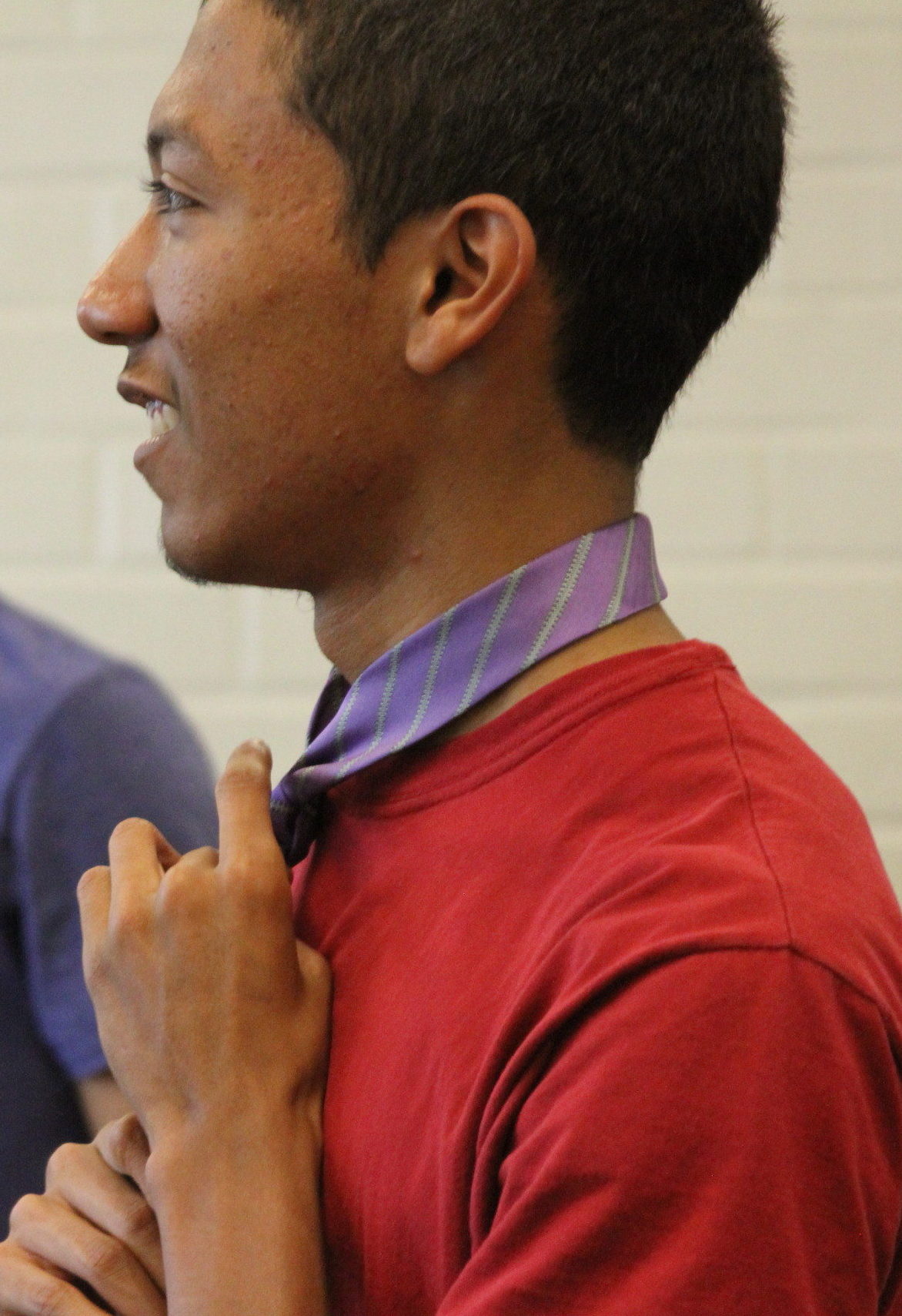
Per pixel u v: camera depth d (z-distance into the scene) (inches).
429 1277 59.1
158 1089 65.0
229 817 67.8
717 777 61.1
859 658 155.3
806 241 157.1
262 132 66.7
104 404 163.2
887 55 157.4
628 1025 53.3
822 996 53.3
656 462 156.9
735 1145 51.3
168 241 69.6
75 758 107.6
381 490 67.9
